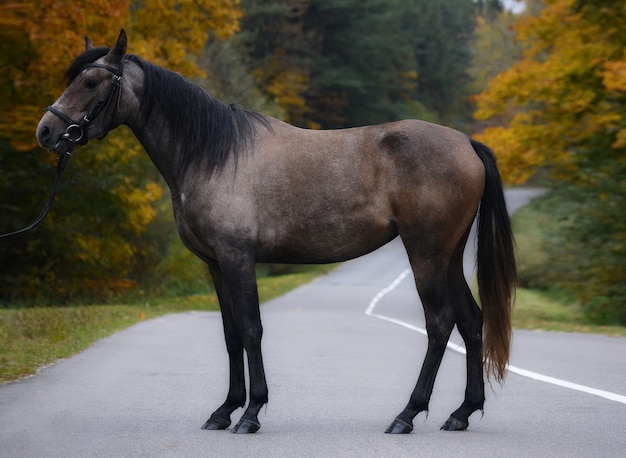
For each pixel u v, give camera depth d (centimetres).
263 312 2503
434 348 726
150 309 2470
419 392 717
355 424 748
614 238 2314
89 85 739
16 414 779
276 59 6419
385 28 6894
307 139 748
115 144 2523
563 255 2462
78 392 908
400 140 735
